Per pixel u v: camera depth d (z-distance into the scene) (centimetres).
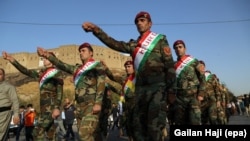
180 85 884
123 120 988
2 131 886
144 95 518
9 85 906
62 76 956
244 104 3544
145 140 515
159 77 521
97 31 529
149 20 557
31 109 1747
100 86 742
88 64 765
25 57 13850
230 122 2211
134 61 542
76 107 768
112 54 13838
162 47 528
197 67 880
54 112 907
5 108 891
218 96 1184
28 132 1728
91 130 732
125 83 993
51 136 930
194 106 873
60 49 13638
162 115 506
